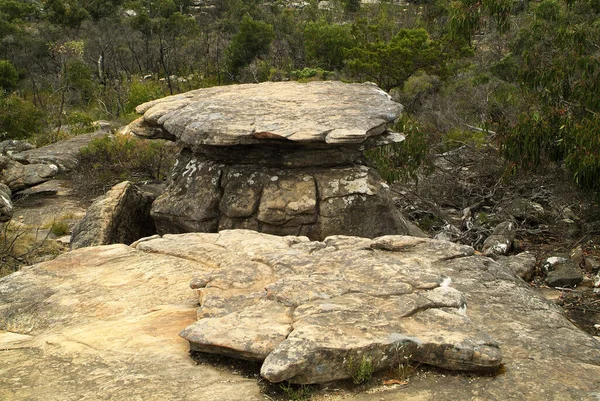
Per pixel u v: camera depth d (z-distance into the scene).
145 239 6.02
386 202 8.53
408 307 3.94
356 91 9.76
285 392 3.45
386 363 3.55
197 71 30.94
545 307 4.57
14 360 3.91
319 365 3.42
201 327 3.83
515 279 5.07
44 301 4.79
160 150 14.74
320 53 26.45
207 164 8.84
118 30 38.91
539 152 10.45
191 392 3.46
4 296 4.93
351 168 8.60
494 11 11.07
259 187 8.45
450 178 11.59
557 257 8.44
